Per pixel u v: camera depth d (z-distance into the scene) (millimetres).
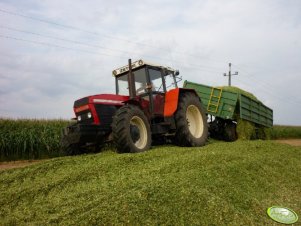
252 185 4559
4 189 4434
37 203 3879
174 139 7840
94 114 6484
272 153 6766
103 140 6730
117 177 4520
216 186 4129
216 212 3484
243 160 5430
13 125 10656
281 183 4984
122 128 6020
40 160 10211
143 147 6449
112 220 3115
